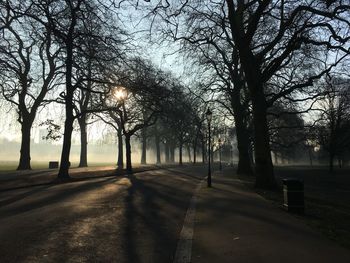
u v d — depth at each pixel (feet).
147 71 128.16
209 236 34.96
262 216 45.93
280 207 53.72
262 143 83.71
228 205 55.77
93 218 45.09
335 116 216.54
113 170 163.22
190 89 145.18
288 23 80.48
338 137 219.61
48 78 156.46
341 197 85.76
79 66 115.65
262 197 66.28
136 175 140.46
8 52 139.23
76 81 123.75
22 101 156.25
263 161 83.51
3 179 104.99
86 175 126.62
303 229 38.01
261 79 83.76
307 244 31.50
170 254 29.43
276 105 166.30
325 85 111.45
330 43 81.35
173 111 169.17
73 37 107.65
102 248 31.09
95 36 106.11
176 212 50.47
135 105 164.04
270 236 34.65
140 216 46.98
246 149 142.92
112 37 108.58
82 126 213.46
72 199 63.57
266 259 27.07
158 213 49.42
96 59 109.09
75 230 38.06
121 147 226.79
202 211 49.93
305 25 79.20
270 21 93.86
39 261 27.09
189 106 181.27
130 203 58.95
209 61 132.77
